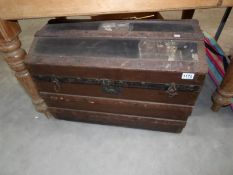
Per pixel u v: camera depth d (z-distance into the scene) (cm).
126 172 98
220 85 105
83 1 67
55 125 119
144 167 99
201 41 80
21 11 71
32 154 107
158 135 110
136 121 105
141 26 88
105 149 107
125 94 88
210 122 114
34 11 71
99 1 67
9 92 139
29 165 103
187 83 78
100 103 97
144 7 68
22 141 113
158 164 100
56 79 88
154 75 77
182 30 85
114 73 79
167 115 96
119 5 68
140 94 87
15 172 101
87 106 101
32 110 128
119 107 97
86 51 82
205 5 68
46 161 104
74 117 114
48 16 72
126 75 79
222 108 119
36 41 87
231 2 66
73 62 80
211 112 118
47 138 113
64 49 83
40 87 95
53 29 90
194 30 84
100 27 89
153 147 106
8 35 79
